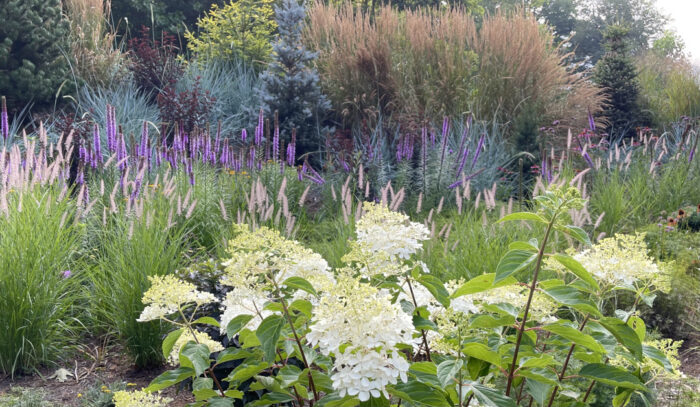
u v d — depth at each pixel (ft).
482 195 30.25
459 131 35.29
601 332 7.17
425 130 30.63
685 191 27.66
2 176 19.81
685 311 16.78
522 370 6.85
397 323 5.84
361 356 5.64
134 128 35.86
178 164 27.48
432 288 7.41
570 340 6.82
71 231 19.57
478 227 20.74
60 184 22.80
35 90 39.32
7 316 15.17
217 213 24.44
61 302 16.93
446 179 30.12
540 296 7.38
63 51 41.11
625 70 46.80
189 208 21.52
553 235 18.95
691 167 30.07
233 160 29.96
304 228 25.26
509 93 38.65
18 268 15.66
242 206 26.30
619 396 7.64
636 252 7.06
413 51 41.32
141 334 15.33
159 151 28.84
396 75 40.47
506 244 19.44
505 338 7.45
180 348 7.77
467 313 7.39
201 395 7.42
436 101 38.58
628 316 7.32
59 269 17.24
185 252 20.27
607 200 25.05
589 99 41.50
